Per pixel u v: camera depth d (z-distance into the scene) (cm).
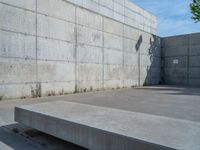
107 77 1290
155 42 1812
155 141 232
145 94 1077
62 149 340
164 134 257
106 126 288
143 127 287
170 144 223
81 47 1106
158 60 1859
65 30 1017
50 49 944
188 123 312
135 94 1074
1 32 763
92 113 373
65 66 1016
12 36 798
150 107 694
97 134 278
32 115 383
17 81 816
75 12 1071
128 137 247
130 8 1897
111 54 1321
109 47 1304
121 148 254
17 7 815
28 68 855
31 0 865
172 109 661
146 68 1691
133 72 1535
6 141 371
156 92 1177
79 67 1095
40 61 901
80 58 1099
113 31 1338
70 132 313
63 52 1005
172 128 283
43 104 470
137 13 1992
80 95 1001
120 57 1402
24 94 841
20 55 824
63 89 1009
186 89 1372
